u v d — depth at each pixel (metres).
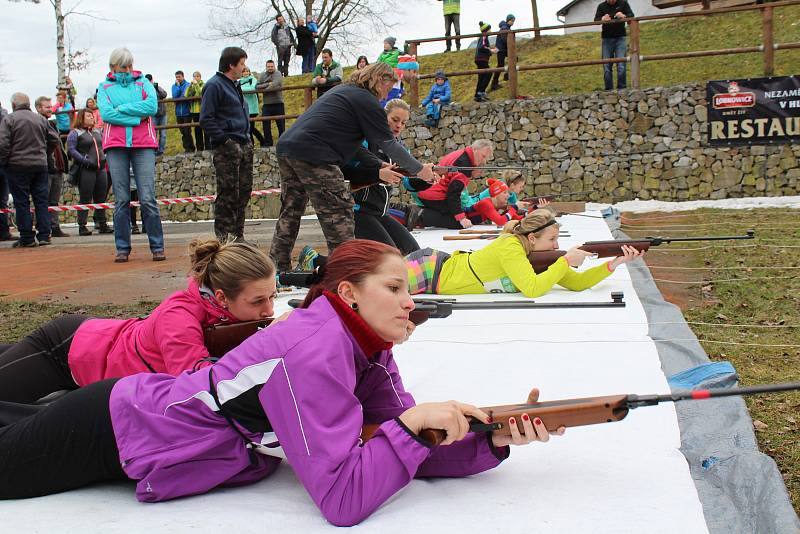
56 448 2.66
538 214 6.08
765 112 16.33
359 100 6.54
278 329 2.58
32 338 3.45
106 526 2.44
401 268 2.64
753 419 4.07
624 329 5.01
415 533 2.36
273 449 3.20
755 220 12.77
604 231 10.70
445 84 18.41
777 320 6.16
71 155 14.81
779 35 20.45
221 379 2.59
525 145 17.80
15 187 12.54
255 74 20.66
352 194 7.41
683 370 4.19
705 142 16.72
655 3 24.38
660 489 2.65
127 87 9.44
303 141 6.47
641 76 19.88
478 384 3.89
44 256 11.23
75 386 3.46
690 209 15.66
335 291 2.62
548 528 2.38
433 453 2.74
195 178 20.09
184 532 2.39
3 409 2.85
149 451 2.62
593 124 17.39
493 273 6.02
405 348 4.66
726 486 2.89
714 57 19.89
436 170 10.10
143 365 3.29
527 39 25.59
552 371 4.09
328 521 2.44
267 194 19.30
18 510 2.60
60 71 28.39
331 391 2.47
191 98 19.78
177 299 3.33
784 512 2.56
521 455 3.00
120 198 9.77
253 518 2.48
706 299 7.02
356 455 2.44
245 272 3.24
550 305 5.57
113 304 7.21
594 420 2.49
